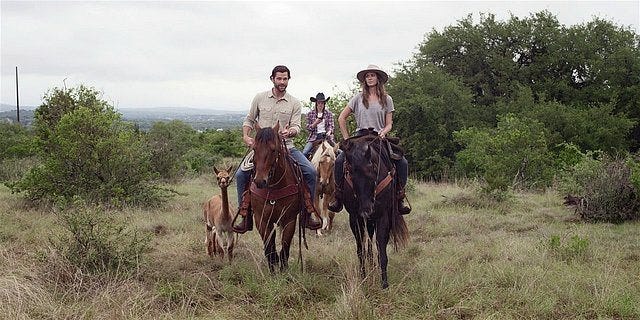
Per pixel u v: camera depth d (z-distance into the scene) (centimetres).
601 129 2909
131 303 591
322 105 1095
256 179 631
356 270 658
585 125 2892
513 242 896
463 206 1347
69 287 633
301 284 649
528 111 2952
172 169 1867
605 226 1098
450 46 3359
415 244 927
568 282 678
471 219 1154
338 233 1023
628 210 1162
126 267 696
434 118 2822
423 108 2742
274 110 732
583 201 1195
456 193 1523
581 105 3183
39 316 555
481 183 1625
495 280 685
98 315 558
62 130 1259
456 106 2869
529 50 3394
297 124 735
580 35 3294
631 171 1208
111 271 679
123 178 1280
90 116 1283
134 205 1249
